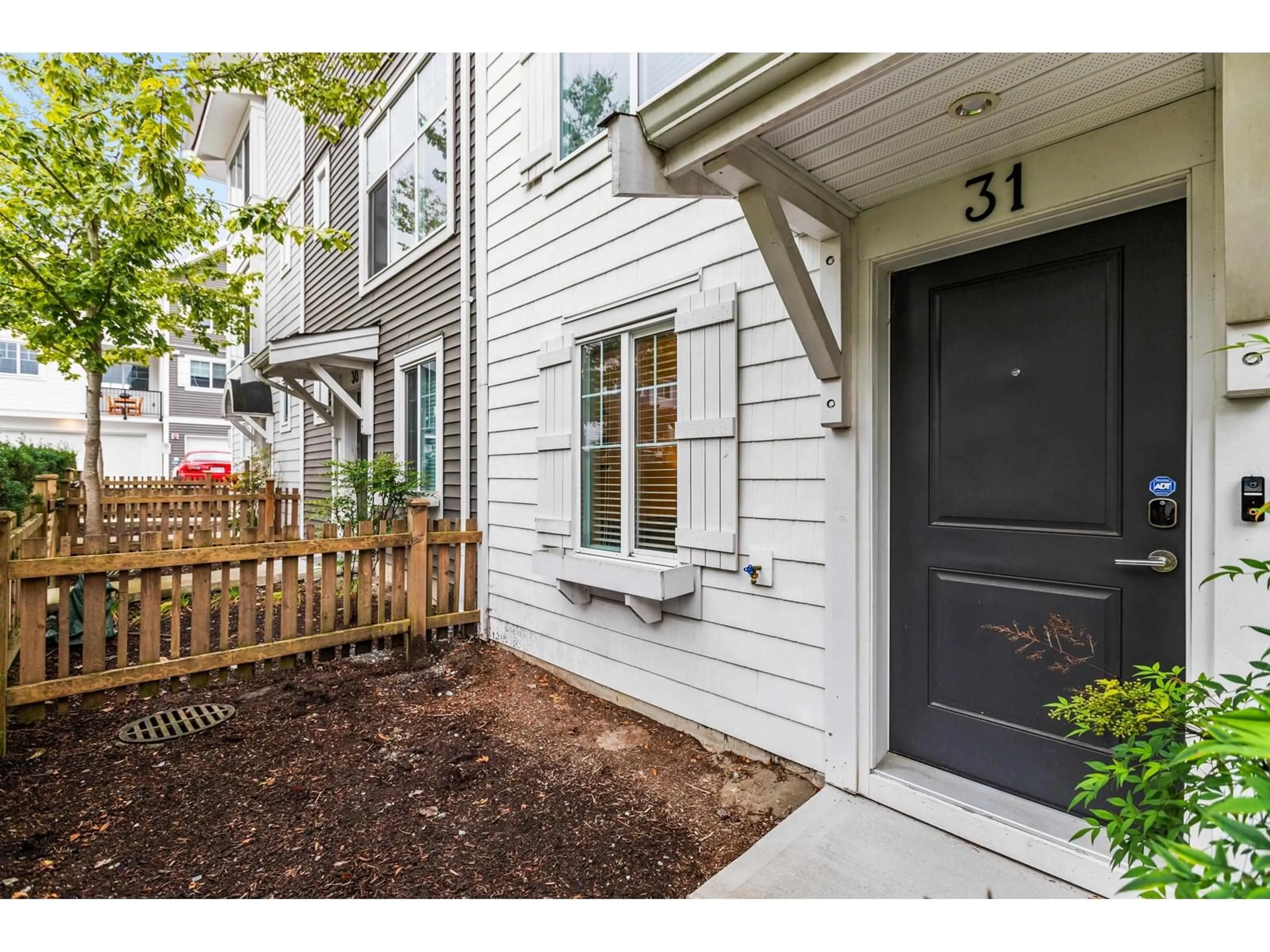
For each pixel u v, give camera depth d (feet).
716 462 9.18
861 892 5.76
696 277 9.59
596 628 11.57
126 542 10.60
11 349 51.80
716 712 9.34
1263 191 4.43
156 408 58.85
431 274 17.89
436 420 17.79
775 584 8.48
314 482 30.09
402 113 20.10
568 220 12.30
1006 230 6.33
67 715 10.13
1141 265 5.80
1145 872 2.61
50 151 15.76
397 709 10.81
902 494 7.55
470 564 15.17
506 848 6.81
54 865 6.48
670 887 6.15
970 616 6.97
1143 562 5.72
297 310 29.71
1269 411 4.76
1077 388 6.19
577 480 11.89
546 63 12.82
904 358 7.51
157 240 17.11
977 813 6.44
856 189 6.89
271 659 12.26
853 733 7.47
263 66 17.33
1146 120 5.44
